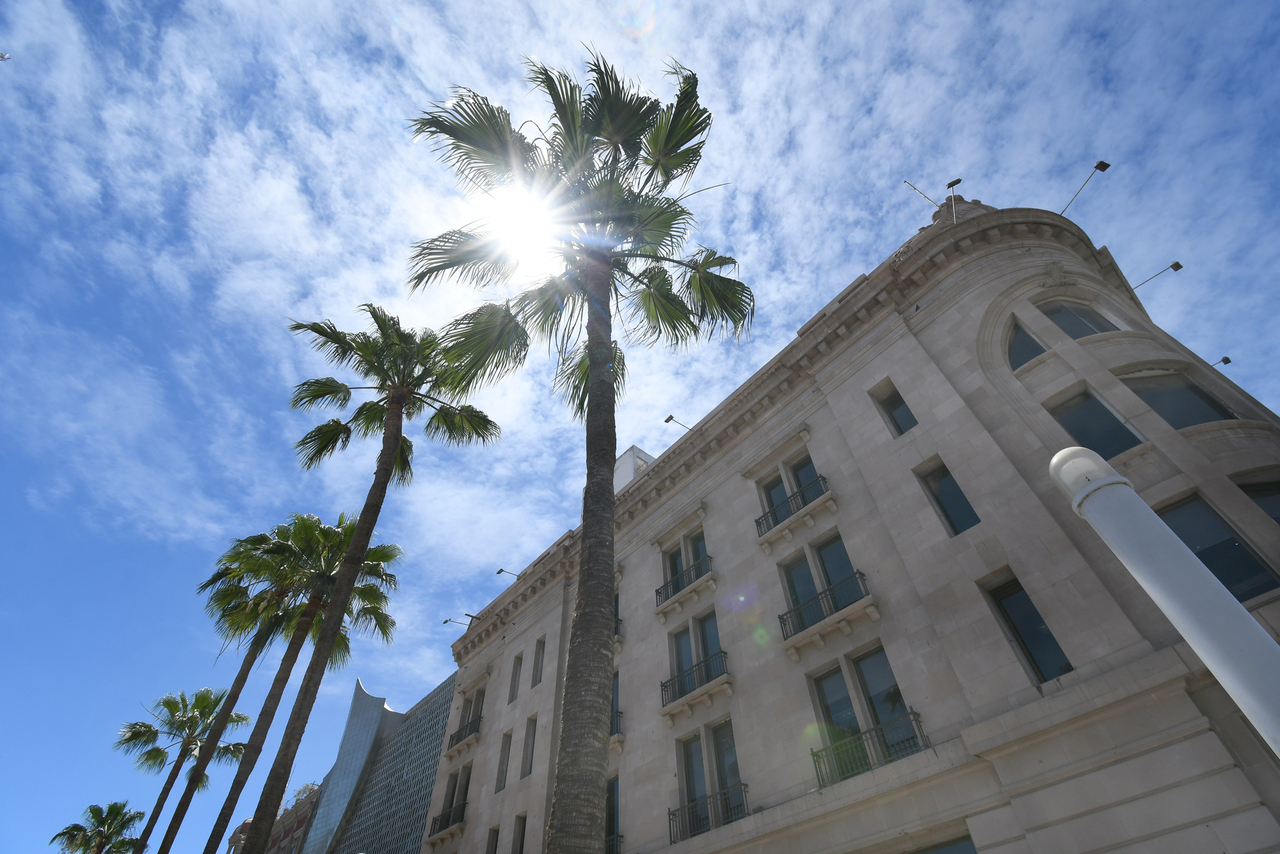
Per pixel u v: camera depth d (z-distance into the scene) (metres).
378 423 21.58
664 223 14.12
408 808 31.56
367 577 23.81
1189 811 9.00
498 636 29.86
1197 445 12.08
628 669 20.58
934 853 11.80
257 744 18.00
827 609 15.84
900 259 18.36
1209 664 4.34
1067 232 18.14
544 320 15.09
